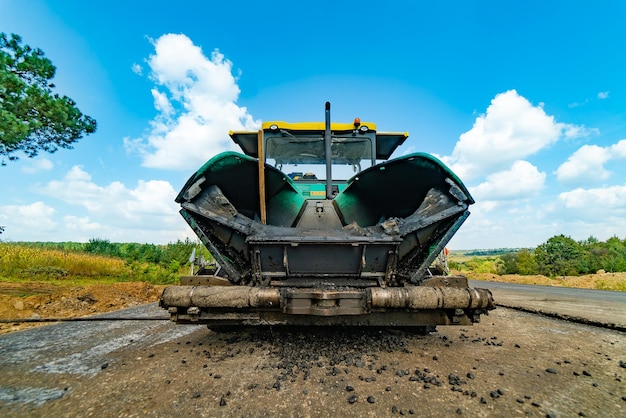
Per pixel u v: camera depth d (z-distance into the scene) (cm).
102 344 428
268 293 319
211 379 292
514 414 230
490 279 2647
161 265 1939
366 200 470
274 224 457
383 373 306
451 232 371
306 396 255
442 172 371
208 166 353
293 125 564
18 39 898
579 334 498
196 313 321
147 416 226
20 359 363
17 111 853
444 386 277
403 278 383
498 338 461
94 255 1983
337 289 334
